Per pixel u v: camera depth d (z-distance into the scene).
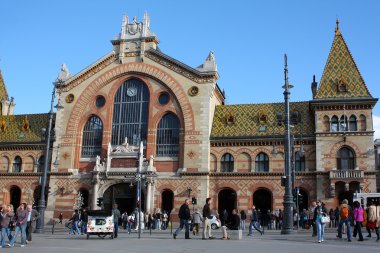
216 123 60.44
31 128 68.38
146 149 59.31
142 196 58.41
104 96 62.84
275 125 58.06
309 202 53.22
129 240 29.17
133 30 63.66
